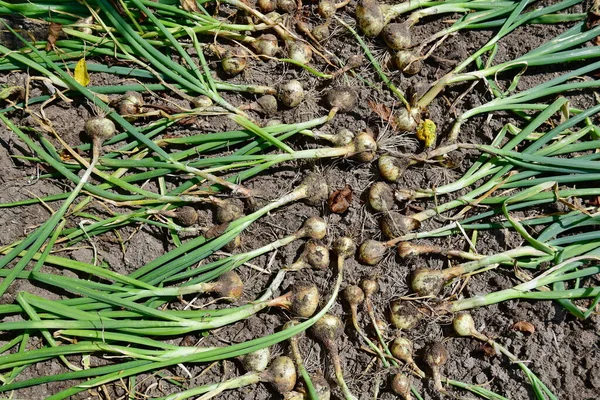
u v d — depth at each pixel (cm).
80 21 105
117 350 97
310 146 109
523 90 113
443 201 110
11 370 99
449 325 108
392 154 107
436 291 105
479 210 110
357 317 107
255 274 108
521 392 105
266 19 107
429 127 108
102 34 107
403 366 106
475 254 107
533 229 109
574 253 106
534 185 107
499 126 112
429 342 107
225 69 109
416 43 113
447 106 112
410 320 105
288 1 110
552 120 112
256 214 104
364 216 109
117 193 105
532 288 106
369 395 106
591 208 108
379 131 109
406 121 108
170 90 108
